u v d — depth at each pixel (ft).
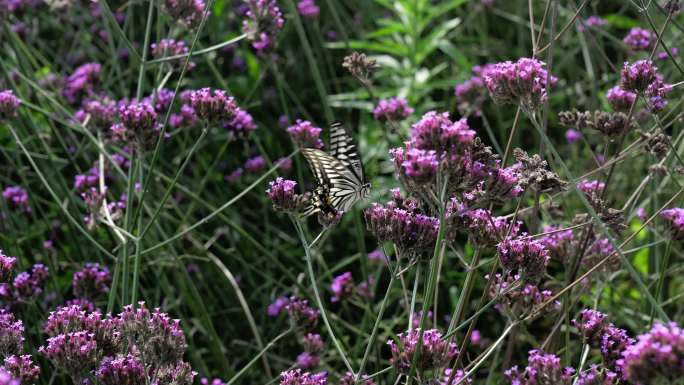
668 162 4.66
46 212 5.36
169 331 4.03
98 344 4.08
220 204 5.44
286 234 5.45
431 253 4.20
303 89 6.12
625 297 5.08
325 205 4.25
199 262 5.28
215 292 5.28
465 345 4.24
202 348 5.11
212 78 5.99
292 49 6.37
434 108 5.89
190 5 4.67
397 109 4.86
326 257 5.38
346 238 5.42
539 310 4.13
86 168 5.40
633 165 5.33
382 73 5.77
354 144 4.43
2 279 4.28
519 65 4.04
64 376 4.61
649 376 3.73
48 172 5.13
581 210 5.26
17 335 4.10
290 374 4.09
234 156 5.70
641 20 5.66
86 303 4.59
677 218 4.17
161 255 4.94
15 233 4.81
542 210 4.65
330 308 5.23
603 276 4.59
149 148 4.43
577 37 5.76
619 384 4.05
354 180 4.42
